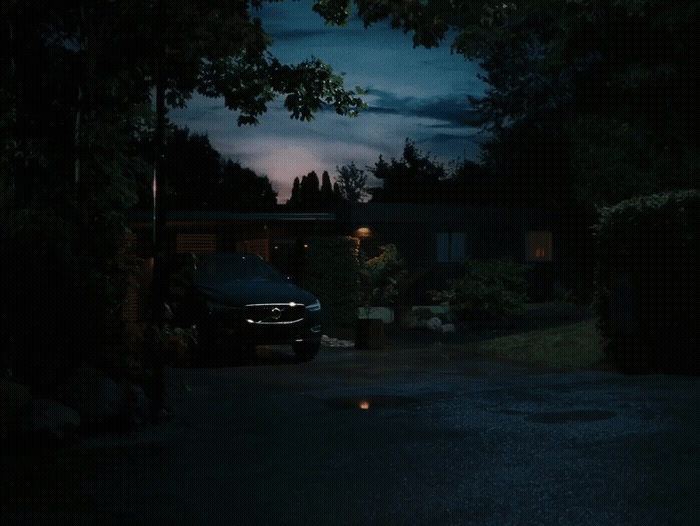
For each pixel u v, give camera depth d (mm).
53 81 10516
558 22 20656
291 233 25062
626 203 12750
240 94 15219
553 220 31000
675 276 12039
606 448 7238
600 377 11820
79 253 9812
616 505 5527
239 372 13203
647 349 12344
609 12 19047
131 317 17578
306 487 6195
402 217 27453
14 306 8805
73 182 10328
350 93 15148
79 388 8516
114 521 5441
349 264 19781
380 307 23844
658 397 9867
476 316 23281
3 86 10023
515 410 9273
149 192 16875
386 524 5242
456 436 7953
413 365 13758
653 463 6668
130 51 10859
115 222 10281
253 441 7965
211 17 11617
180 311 14602
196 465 7008
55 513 5652
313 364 14203
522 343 15562
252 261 15906
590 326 16312
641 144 21281
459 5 13188
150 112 15109
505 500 5723
